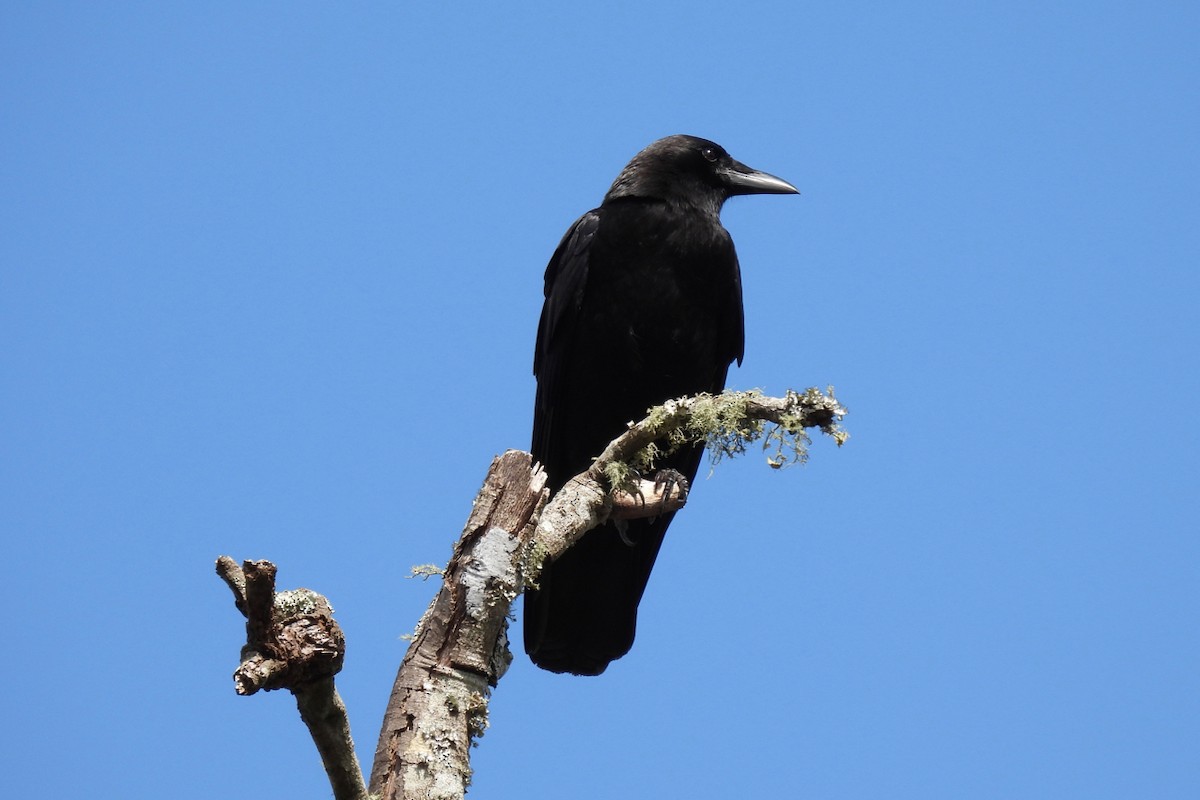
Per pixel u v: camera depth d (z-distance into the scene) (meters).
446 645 7.29
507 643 7.71
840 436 8.43
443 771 6.85
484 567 7.43
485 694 7.31
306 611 6.03
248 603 5.91
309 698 6.08
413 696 7.11
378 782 6.84
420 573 7.55
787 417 8.41
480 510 7.63
